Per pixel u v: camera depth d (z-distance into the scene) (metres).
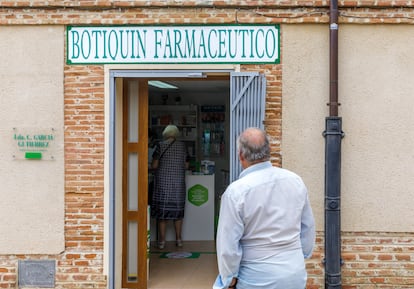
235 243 3.82
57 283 6.54
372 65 6.46
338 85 6.46
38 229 6.55
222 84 9.29
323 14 6.45
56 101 6.55
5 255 6.57
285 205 3.92
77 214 6.55
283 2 6.44
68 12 6.53
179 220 9.14
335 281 6.32
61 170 6.54
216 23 6.51
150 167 9.45
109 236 6.54
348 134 6.47
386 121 6.45
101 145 6.55
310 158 6.48
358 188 6.46
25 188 6.55
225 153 11.78
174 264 8.12
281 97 6.50
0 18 6.52
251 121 6.43
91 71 6.57
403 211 6.43
